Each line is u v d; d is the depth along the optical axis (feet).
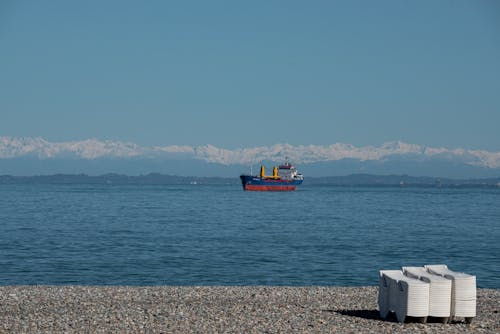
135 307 98.27
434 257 215.10
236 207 620.90
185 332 79.82
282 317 90.27
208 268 180.86
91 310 95.35
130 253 215.51
